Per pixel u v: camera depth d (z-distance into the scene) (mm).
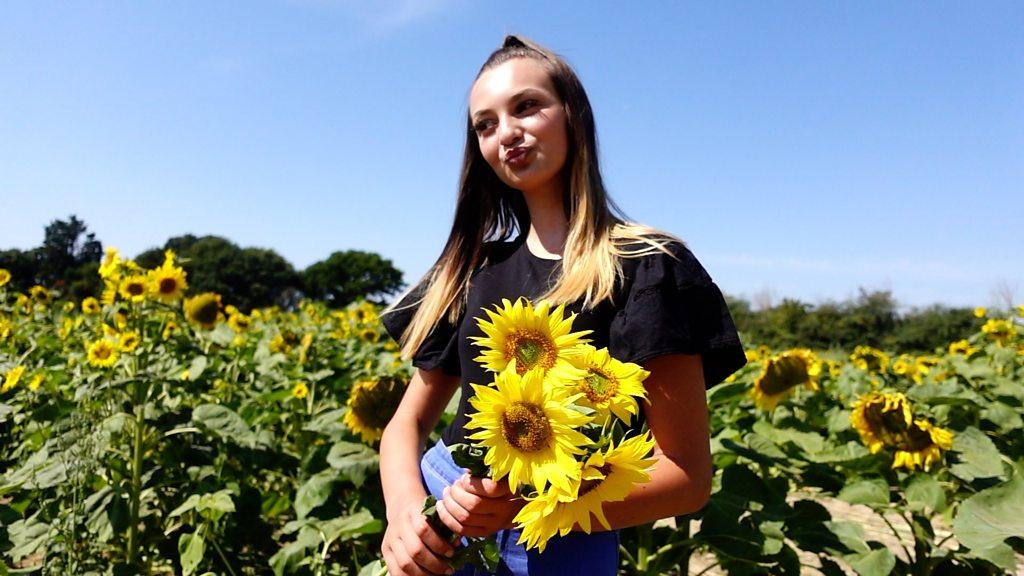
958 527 2502
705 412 1399
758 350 8828
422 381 1877
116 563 2869
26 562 3244
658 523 3596
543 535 1074
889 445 3203
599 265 1463
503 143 1648
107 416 3088
